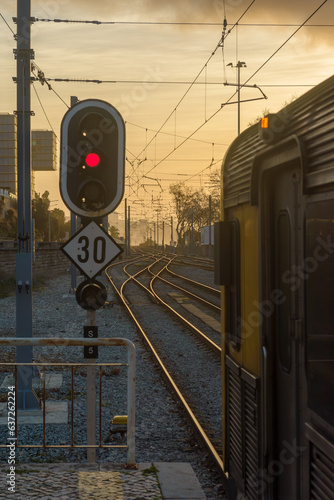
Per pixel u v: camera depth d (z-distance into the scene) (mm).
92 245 8055
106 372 14883
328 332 4688
